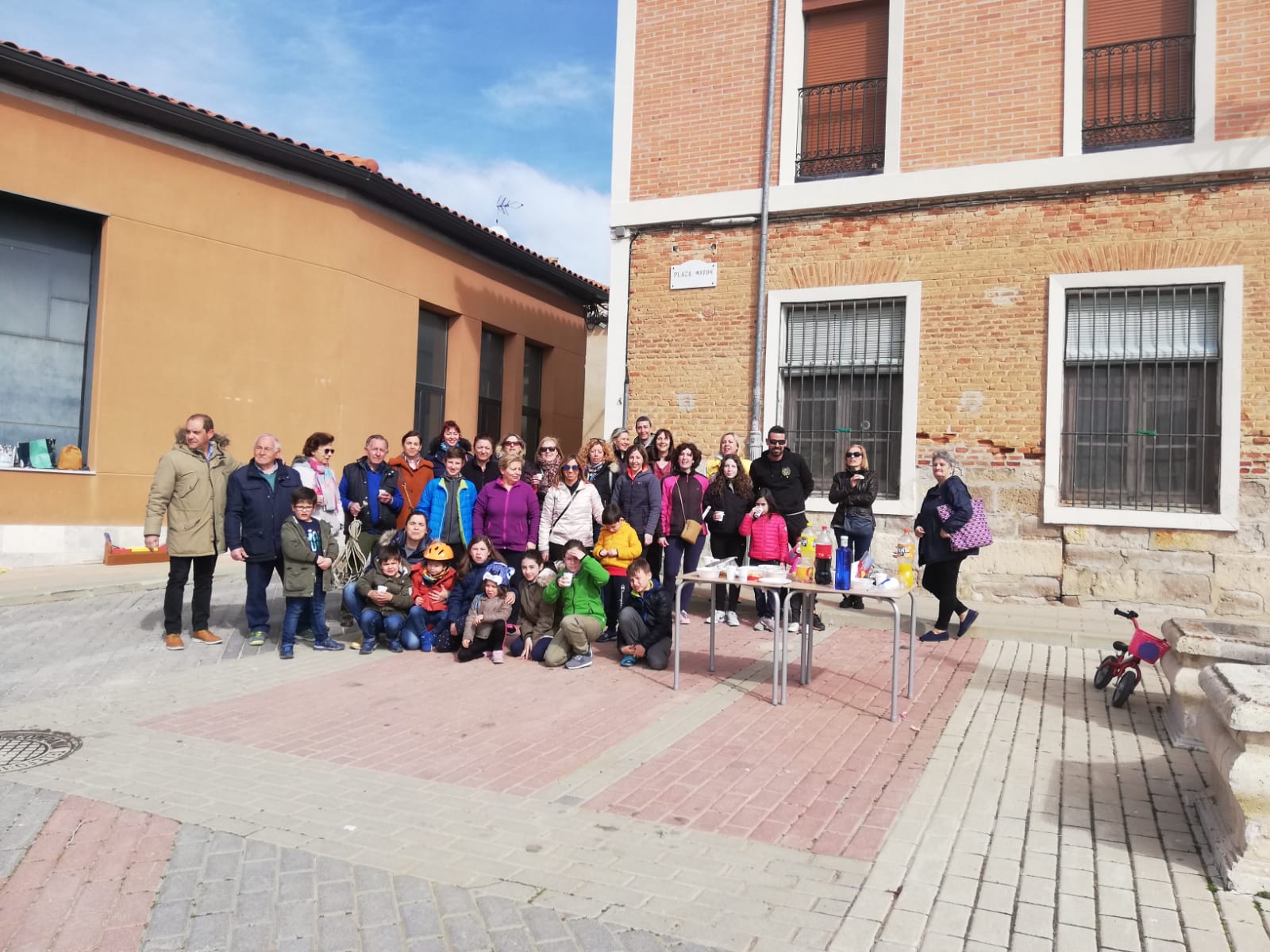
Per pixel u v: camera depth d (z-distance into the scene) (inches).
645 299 472.4
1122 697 257.0
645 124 476.4
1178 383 382.9
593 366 866.1
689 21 469.1
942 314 412.8
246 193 516.1
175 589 313.0
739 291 453.4
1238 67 373.1
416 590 323.3
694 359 461.1
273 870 149.3
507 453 364.2
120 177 469.1
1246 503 366.9
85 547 464.1
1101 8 400.5
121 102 457.1
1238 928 134.3
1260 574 363.6
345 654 312.8
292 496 309.6
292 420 535.2
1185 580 373.4
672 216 465.7
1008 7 407.2
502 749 214.2
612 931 132.1
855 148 439.2
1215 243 373.4
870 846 163.9
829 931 133.1
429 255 632.4
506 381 735.1
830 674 293.7
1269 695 150.3
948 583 342.0
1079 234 392.8
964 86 414.0
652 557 366.9
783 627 259.3
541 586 306.3
